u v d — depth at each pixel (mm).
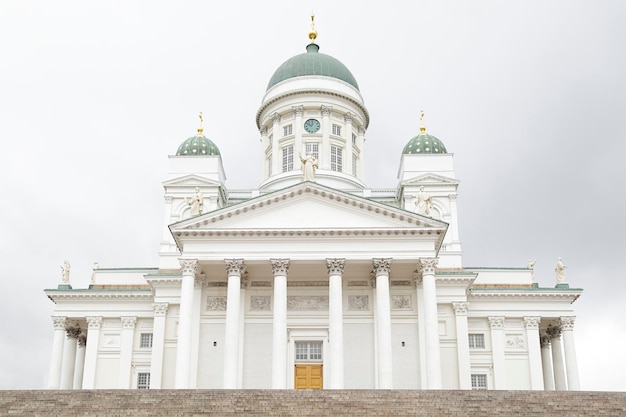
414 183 74125
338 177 79562
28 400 38188
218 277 61719
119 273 73750
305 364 60094
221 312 60750
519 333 70188
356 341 59906
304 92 83375
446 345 65938
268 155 85750
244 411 36938
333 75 85812
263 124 86625
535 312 70375
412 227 57656
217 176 75688
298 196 59031
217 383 58906
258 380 59031
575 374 69125
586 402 38219
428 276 56812
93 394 39031
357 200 58469
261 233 57719
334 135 83312
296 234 57875
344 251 57562
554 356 72688
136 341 70125
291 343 60156
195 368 58438
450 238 72375
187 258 57469
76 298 71062
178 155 76875
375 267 57281
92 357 69562
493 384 68125
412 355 59438
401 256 57312
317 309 60938
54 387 68938
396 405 38125
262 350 59812
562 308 70500
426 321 55844
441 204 73875
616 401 38344
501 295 70312
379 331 55656
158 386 64812
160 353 65938
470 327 70000
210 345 59906
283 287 56625
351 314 60531
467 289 68000
